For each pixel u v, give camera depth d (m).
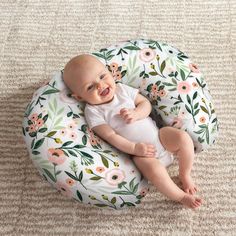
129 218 1.12
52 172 1.03
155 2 1.58
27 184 1.20
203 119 1.13
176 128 1.13
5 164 1.24
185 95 1.14
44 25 1.55
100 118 1.12
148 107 1.14
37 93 1.15
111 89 1.11
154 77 1.17
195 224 1.10
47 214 1.14
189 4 1.56
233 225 1.09
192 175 1.18
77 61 1.10
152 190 1.17
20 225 1.13
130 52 1.19
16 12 1.59
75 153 1.04
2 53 1.48
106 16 1.56
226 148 1.22
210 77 1.37
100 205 1.06
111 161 1.07
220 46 1.44
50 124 1.08
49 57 1.47
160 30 1.50
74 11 1.58
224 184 1.16
